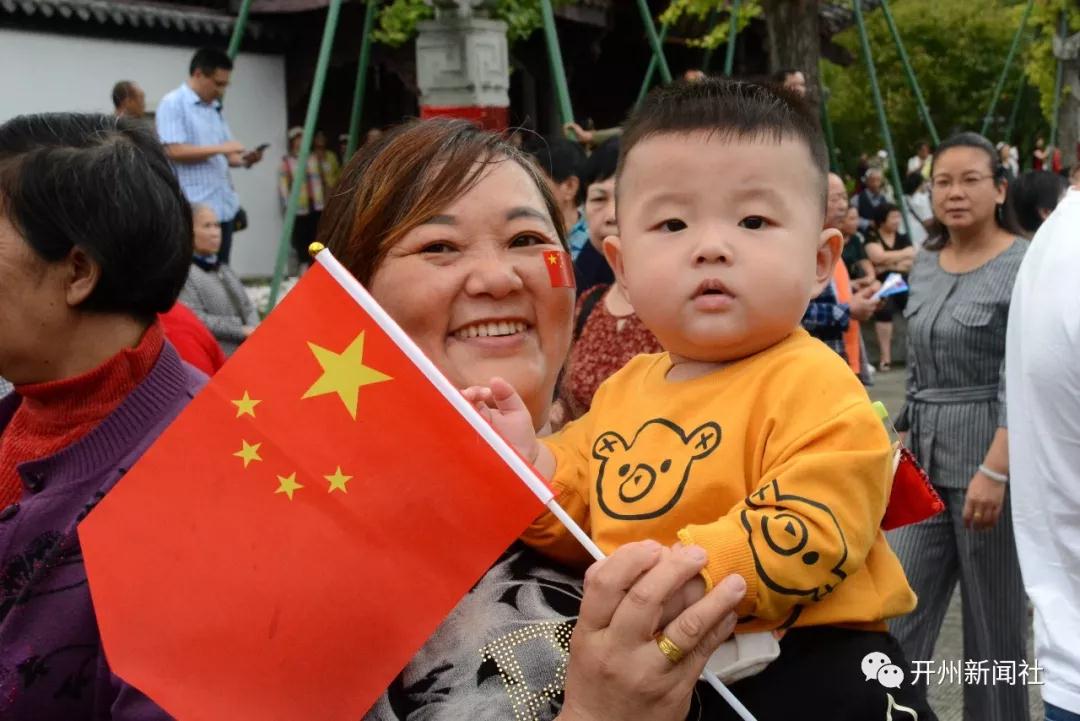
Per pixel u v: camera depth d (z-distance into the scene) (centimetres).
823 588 141
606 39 1562
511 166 181
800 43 1070
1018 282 267
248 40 1272
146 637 144
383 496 147
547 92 1528
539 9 961
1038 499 255
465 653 153
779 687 152
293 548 146
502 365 175
